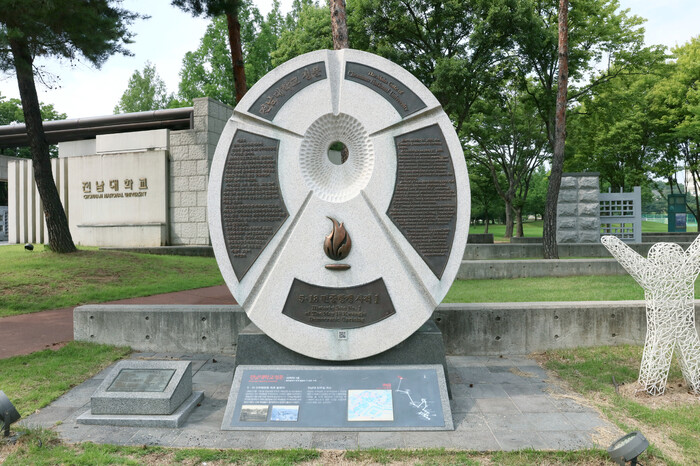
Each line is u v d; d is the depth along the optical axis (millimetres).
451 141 6066
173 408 5332
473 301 10375
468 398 5965
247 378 5656
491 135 33125
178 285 14172
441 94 20734
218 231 6129
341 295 6012
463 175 6043
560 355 7520
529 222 82625
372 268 6016
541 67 21938
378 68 6137
